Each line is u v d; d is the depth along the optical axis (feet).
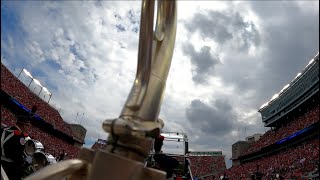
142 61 4.09
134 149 3.65
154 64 4.31
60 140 229.66
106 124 3.59
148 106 3.86
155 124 3.78
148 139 3.82
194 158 263.70
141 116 3.73
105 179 3.35
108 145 3.72
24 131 11.60
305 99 199.72
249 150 258.98
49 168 3.26
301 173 139.33
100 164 3.42
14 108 169.27
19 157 10.32
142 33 4.15
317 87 189.06
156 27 4.66
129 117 3.72
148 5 4.20
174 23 4.76
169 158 7.08
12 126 10.96
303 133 173.68
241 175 217.97
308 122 179.11
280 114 254.27
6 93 151.84
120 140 3.63
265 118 287.48
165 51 4.48
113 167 3.38
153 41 4.54
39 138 186.29
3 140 10.00
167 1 4.74
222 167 254.06
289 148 198.39
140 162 3.55
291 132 194.18
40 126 207.00
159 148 7.22
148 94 3.95
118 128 3.48
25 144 10.70
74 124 267.80
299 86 215.51
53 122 215.72
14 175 10.23
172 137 14.61
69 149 225.56
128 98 3.92
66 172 3.41
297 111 225.35
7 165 9.96
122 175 3.34
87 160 3.75
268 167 191.01
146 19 4.16
